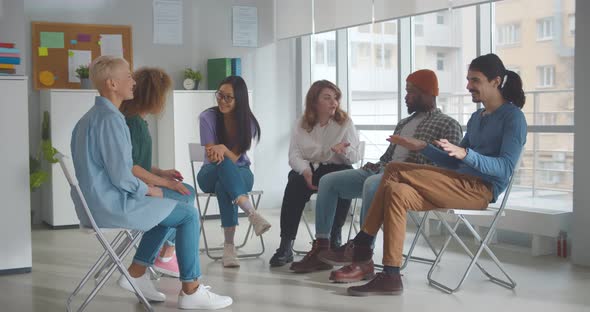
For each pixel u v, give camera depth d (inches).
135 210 132.3
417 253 201.9
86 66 269.6
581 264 183.5
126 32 276.7
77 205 134.6
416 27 257.6
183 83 283.4
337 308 143.3
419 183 150.9
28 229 178.9
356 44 285.0
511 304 145.3
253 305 146.3
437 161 157.3
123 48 276.2
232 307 144.9
